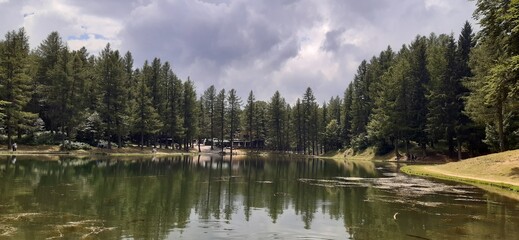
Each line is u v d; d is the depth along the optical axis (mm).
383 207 16609
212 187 22688
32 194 17141
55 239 10000
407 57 72812
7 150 50750
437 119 57094
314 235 11344
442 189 23578
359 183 27000
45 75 66438
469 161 36188
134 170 32188
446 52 57875
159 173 30359
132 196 17797
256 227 12195
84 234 10625
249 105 111062
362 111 89938
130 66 86938
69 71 60906
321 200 18500
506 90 26891
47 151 54094
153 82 83188
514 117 44438
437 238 11227
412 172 36938
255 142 127875
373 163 60000
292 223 12984
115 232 11016
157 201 16703
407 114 64438
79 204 15172
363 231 11992
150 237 10602
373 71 88000
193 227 11961
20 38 61844
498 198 19797
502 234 11812
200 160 57812
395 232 11922
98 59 74125
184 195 18859
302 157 93688
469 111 50062
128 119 69000
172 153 75562
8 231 10656
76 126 62031
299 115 112750
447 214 15117
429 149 66250
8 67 51688
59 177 24125
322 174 35688
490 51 39844
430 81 63125
